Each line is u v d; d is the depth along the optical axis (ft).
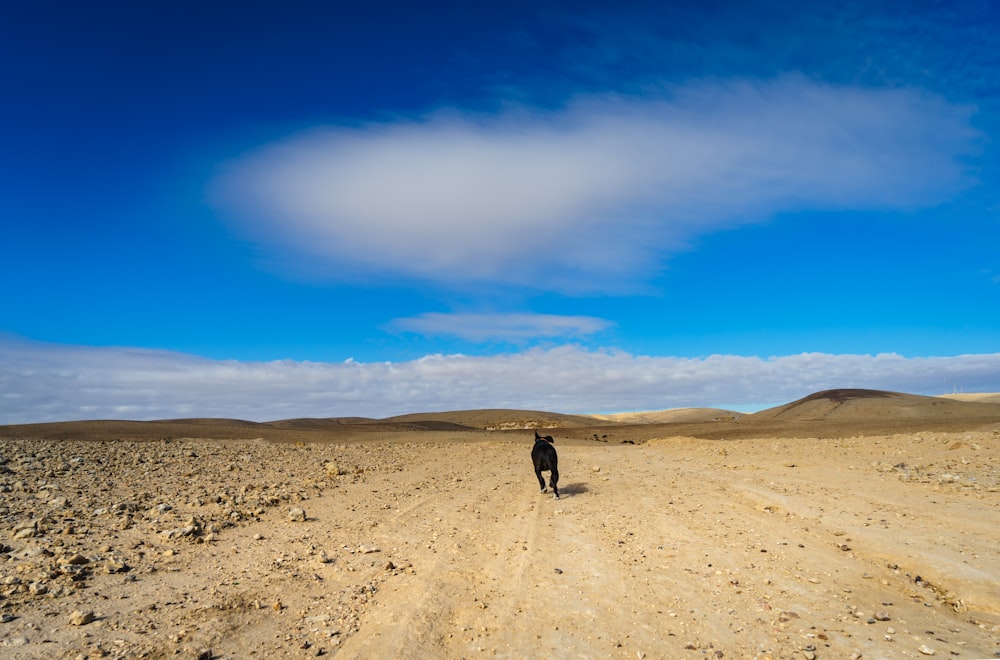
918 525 29.32
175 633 18.57
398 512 39.99
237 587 23.41
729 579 23.95
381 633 18.98
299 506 41.81
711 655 17.49
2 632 17.97
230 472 57.36
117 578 23.90
